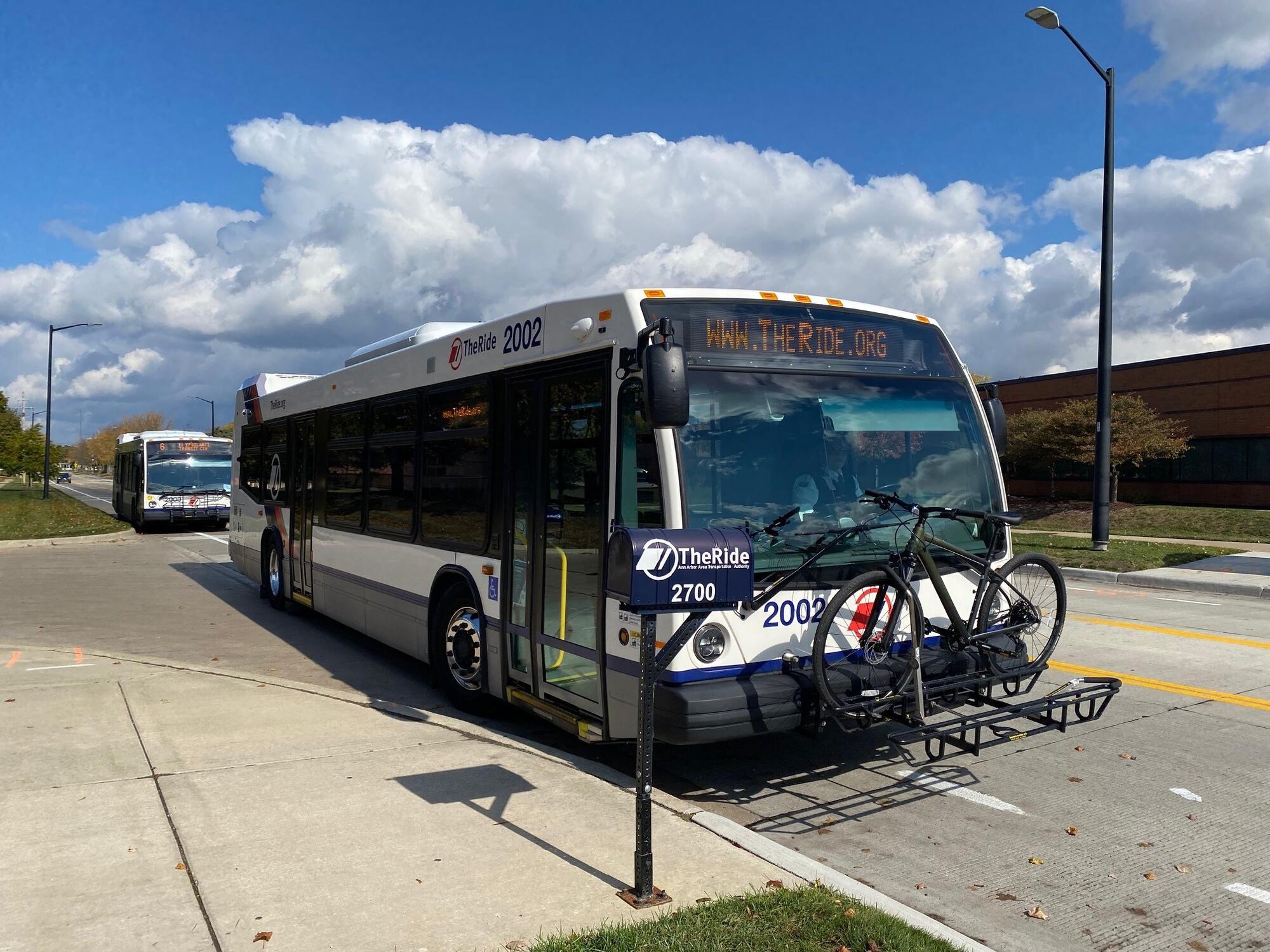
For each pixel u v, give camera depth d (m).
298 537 11.90
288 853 4.37
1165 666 9.09
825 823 5.29
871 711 5.17
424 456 8.28
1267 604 13.43
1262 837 5.09
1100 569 17.00
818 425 5.61
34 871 4.18
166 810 4.89
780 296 5.71
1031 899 4.35
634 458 5.39
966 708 7.39
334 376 10.65
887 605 5.51
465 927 3.69
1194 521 26.06
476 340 7.35
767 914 3.75
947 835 5.11
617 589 3.92
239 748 5.98
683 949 3.46
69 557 21.14
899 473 5.88
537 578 6.37
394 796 5.12
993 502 6.24
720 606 4.03
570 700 5.97
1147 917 4.18
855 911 3.80
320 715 6.80
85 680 7.87
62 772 5.50
